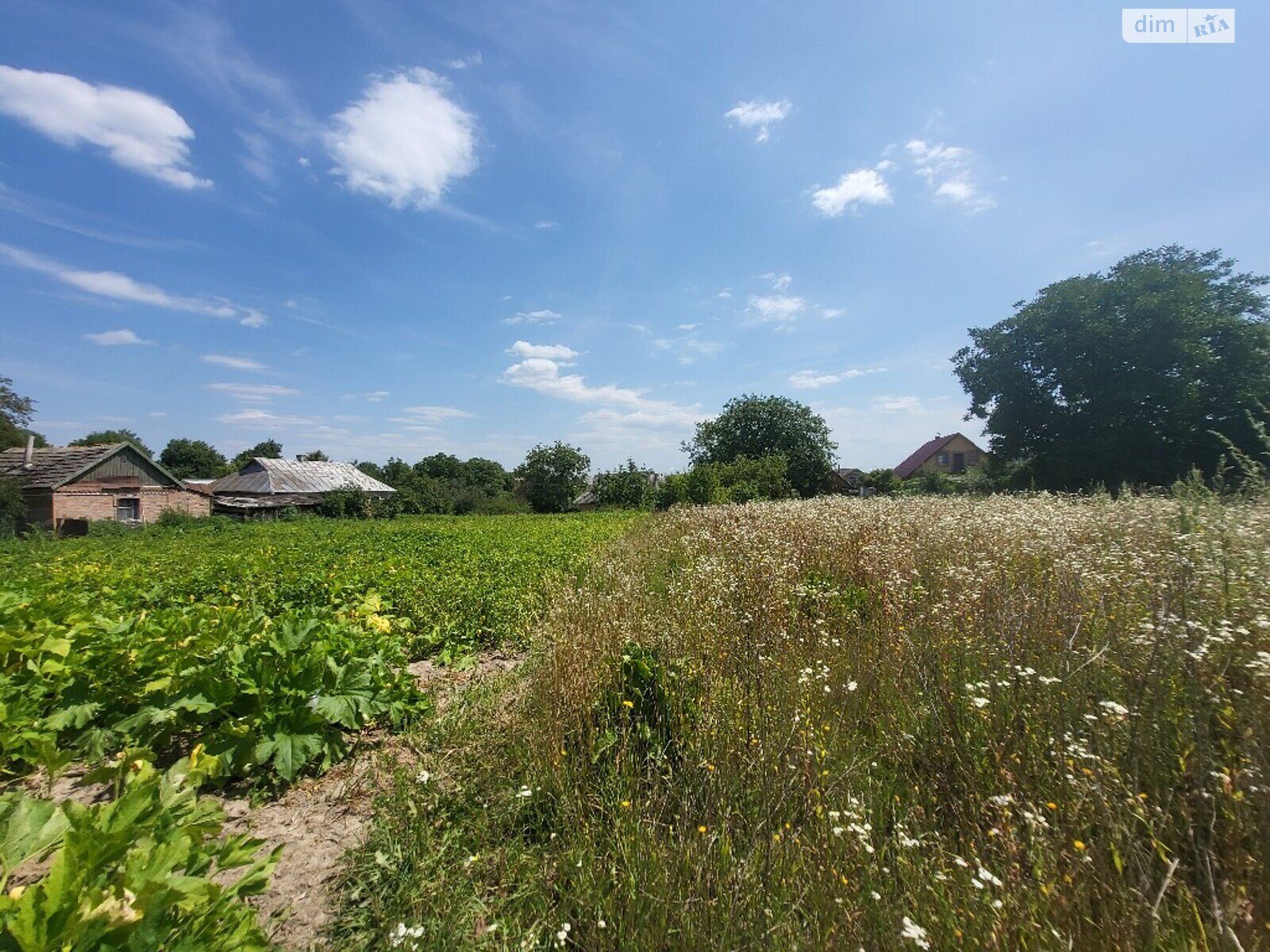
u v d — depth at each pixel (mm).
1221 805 2254
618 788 2934
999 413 34219
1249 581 3773
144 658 3908
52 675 3826
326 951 2221
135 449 32562
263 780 3535
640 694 3625
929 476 47156
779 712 3287
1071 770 2508
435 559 13047
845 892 2098
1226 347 27953
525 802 3006
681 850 2371
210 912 1681
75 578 10008
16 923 1369
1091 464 29625
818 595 5855
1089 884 2002
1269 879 1995
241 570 11070
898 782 2885
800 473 48781
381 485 50531
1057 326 31672
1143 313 28375
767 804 2582
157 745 3691
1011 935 1848
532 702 4074
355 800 3371
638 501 45406
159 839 1881
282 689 3781
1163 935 1800
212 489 46281
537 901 2389
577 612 5727
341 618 6133
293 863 2799
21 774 3445
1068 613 3975
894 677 3713
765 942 1960
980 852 2297
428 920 2246
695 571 7324
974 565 6012
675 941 2049
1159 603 3420
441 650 6707
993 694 3207
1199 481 5961
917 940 1719
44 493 28906
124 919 1458
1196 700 2568
